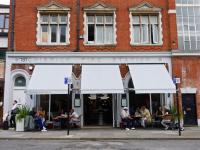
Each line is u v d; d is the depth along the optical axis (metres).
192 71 22.50
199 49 23.30
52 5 22.75
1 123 21.58
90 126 21.81
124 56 22.41
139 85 19.98
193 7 23.89
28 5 22.80
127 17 22.95
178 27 23.53
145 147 12.30
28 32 22.45
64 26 22.98
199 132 17.91
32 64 22.09
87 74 20.84
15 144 13.31
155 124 21.00
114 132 18.09
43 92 19.44
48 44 22.33
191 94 22.42
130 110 22.14
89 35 22.94
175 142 14.11
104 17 23.20
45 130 19.11
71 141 14.48
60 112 21.91
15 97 21.92
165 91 19.84
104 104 22.30
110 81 20.11
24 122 19.17
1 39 29.06
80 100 21.92
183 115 21.70
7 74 21.89
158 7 23.17
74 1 23.00
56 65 22.08
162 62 22.56
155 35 23.27
